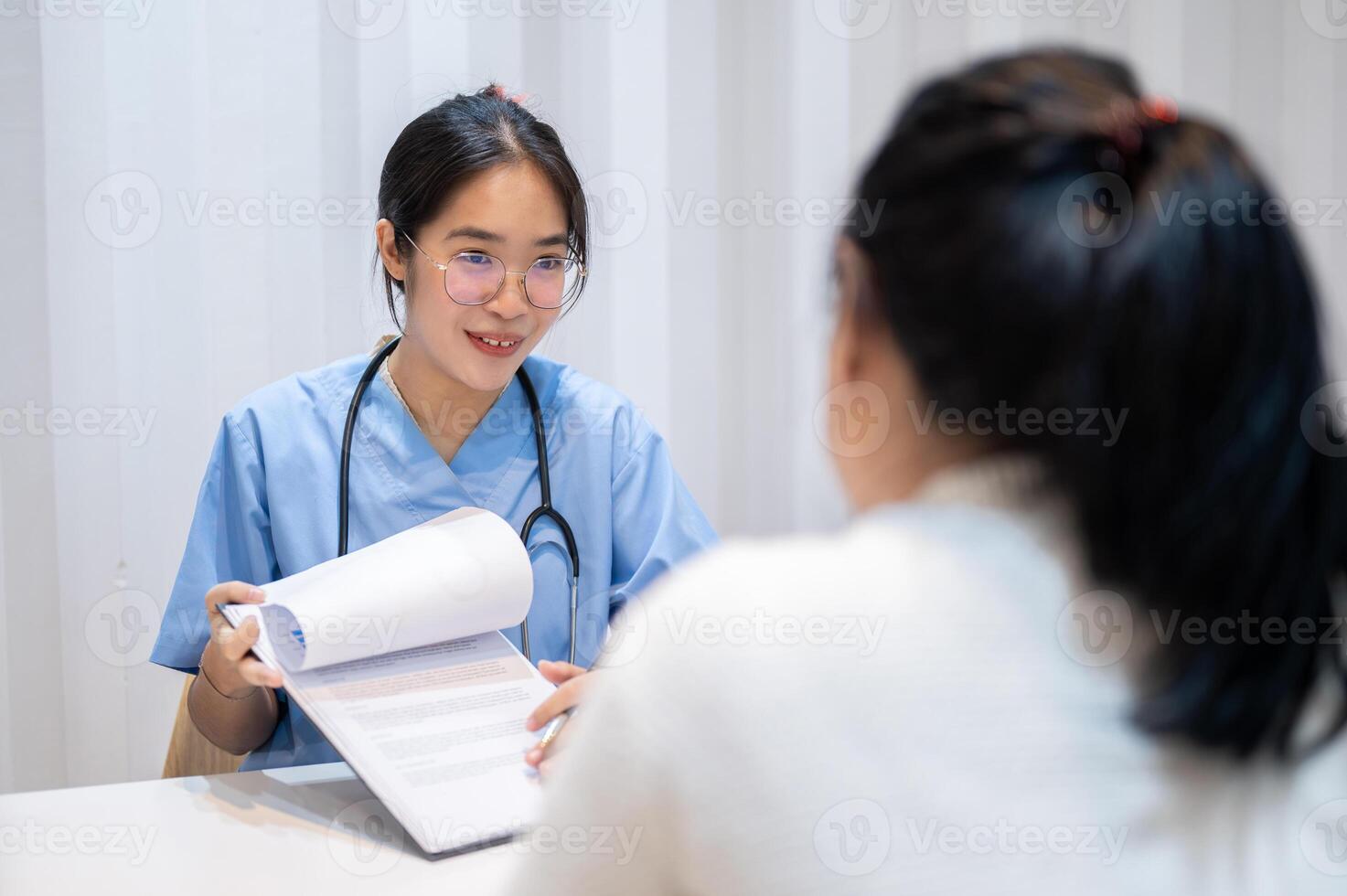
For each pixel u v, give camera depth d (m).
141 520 1.66
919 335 0.40
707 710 0.41
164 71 1.61
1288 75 2.01
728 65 1.80
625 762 0.42
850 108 1.85
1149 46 1.96
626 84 1.77
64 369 1.62
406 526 1.20
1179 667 0.39
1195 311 0.36
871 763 0.40
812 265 1.85
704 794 0.41
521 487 1.24
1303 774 0.41
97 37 1.59
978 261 0.38
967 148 0.39
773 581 0.43
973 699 0.40
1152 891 0.39
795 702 0.41
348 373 1.26
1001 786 0.40
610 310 1.80
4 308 1.59
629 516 1.28
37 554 1.63
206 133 1.63
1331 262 2.06
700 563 0.46
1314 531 0.38
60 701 1.65
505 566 0.94
